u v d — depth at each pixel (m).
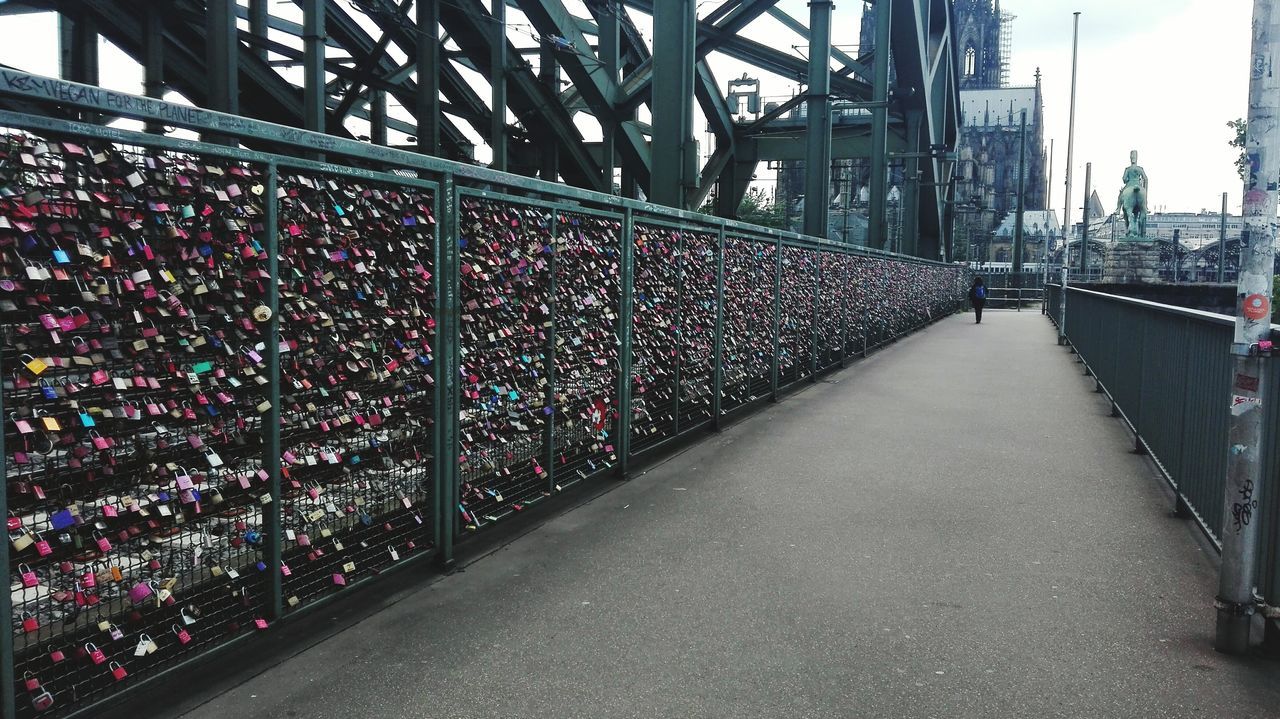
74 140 2.93
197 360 3.40
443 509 4.91
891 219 76.81
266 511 3.79
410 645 3.91
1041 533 5.63
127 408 3.12
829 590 4.60
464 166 4.90
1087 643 3.94
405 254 4.48
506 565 5.00
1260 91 3.67
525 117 25.23
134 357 3.17
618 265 7.05
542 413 6.01
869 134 40.78
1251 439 3.73
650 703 3.38
